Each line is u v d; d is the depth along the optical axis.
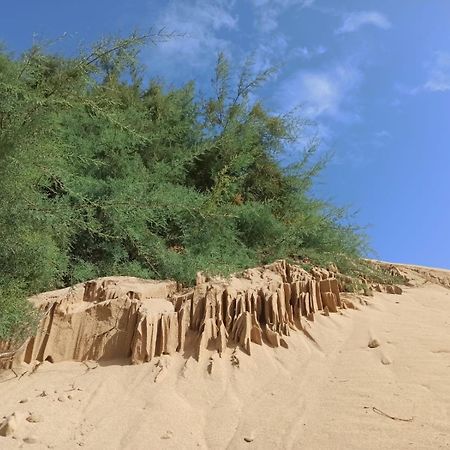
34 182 5.46
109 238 6.45
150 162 8.19
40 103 4.86
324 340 5.24
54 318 4.95
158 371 4.43
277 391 4.25
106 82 8.63
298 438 3.53
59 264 5.62
